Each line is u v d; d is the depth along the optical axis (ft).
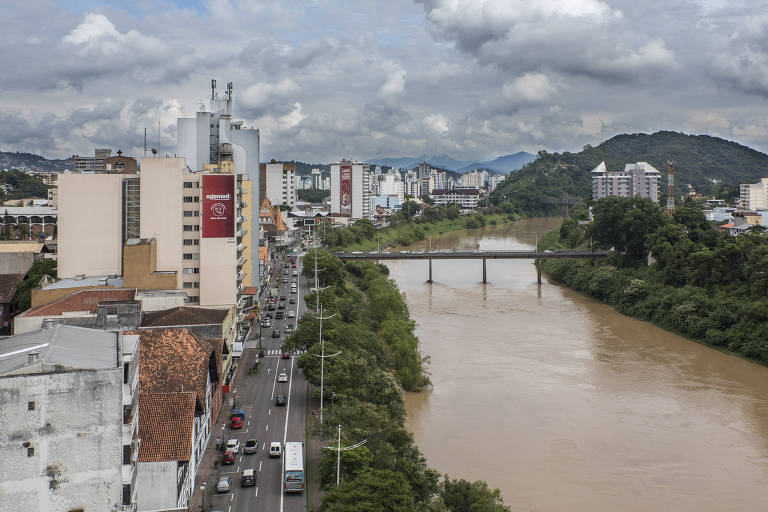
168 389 407.23
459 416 543.39
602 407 570.46
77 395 269.64
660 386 631.15
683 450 485.97
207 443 444.55
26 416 264.31
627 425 530.68
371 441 396.98
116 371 273.75
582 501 409.69
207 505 360.48
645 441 500.33
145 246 631.56
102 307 481.05
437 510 329.52
